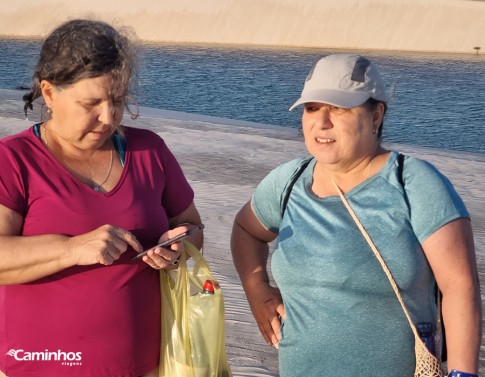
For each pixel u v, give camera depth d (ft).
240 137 58.39
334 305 9.94
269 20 231.50
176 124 63.41
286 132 64.69
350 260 9.80
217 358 11.03
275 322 11.36
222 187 41.57
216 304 10.94
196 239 11.96
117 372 10.65
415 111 118.11
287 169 10.89
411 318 9.73
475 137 99.30
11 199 10.21
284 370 10.50
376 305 9.80
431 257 9.63
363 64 9.86
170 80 145.28
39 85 10.44
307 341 10.11
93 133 10.21
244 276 11.68
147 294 10.87
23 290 10.34
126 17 233.96
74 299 10.36
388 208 9.79
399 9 230.48
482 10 228.63
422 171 9.83
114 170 10.82
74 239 9.99
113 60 9.84
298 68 169.89
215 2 237.66
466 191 45.34
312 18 231.30
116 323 10.53
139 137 11.21
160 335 11.18
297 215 10.40
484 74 168.76
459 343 9.48
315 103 9.91
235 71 161.58
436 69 175.83
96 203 10.52
